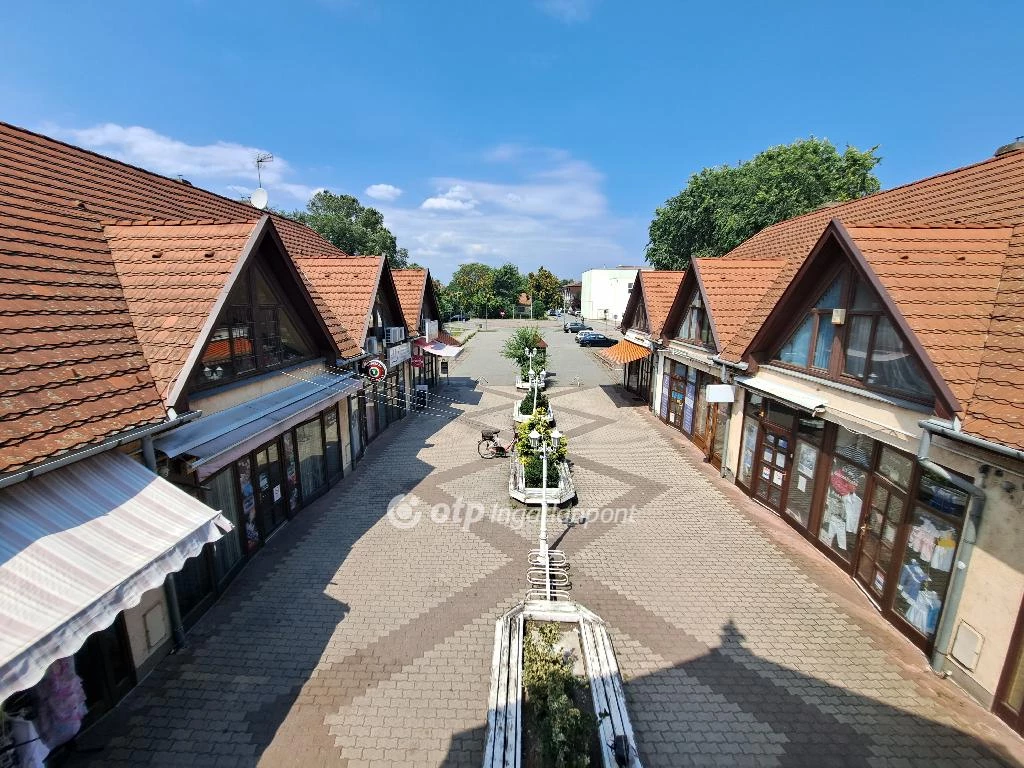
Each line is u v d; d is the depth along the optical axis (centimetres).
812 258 907
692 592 838
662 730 573
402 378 2014
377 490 1264
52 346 589
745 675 656
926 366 637
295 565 910
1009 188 972
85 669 561
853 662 681
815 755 543
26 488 488
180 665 664
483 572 891
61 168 956
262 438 827
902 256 771
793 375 1015
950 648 643
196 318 736
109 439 555
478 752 544
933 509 686
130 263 828
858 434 860
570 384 2728
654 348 1997
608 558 943
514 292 9419
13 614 390
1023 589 551
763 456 1169
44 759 489
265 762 529
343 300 1552
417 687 632
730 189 3872
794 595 831
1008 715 571
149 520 537
